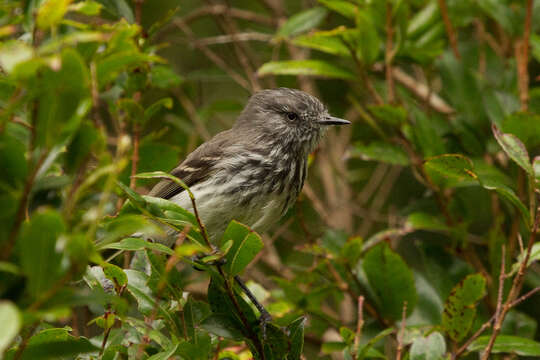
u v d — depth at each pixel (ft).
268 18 45.73
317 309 31.76
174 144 42.55
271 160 33.19
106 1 27.37
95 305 24.41
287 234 42.75
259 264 43.78
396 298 29.91
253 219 32.83
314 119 35.01
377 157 32.24
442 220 34.63
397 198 46.68
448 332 25.22
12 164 13.19
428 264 32.53
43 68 12.21
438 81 43.96
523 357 33.81
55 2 13.47
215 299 20.59
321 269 31.78
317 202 40.04
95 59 15.26
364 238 42.34
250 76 42.88
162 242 31.32
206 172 32.48
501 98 33.40
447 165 23.68
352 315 39.19
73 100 12.47
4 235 12.61
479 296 24.79
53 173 22.40
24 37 23.22
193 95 44.24
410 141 33.09
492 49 38.78
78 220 13.34
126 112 27.94
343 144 44.80
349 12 33.37
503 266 23.62
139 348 18.53
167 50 48.52
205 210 31.96
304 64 33.12
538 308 39.14
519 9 34.50
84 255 12.12
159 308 20.56
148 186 38.60
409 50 33.32
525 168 21.91
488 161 33.96
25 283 12.65
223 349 23.61
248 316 20.63
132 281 21.36
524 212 22.68
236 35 42.50
